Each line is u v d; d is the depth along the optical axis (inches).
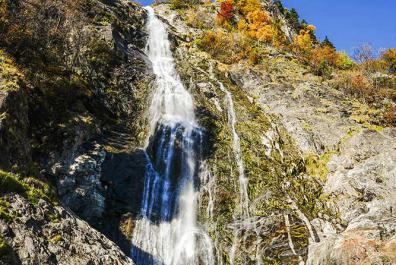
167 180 885.2
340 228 866.1
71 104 800.3
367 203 898.7
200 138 987.3
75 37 967.6
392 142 1049.5
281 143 1085.1
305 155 1066.1
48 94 752.3
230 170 952.3
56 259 488.4
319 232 861.8
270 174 971.9
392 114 1176.2
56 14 949.2
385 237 786.8
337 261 757.9
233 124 1085.1
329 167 1027.9
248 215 878.4
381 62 1699.1
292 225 864.3
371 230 803.4
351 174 971.9
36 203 534.9
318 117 1162.0
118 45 1096.8
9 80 658.8
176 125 962.7
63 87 797.2
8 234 469.1
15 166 569.0
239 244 833.5
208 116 1059.9
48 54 840.9
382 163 970.7
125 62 1052.5
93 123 814.5
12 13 811.4
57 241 508.7
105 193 776.3
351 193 925.8
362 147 1043.9
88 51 977.5
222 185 920.9
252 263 810.8
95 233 573.3
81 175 733.9
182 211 864.9
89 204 741.9
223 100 1154.7
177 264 786.8
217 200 897.5
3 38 751.7
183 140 953.5
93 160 761.0
